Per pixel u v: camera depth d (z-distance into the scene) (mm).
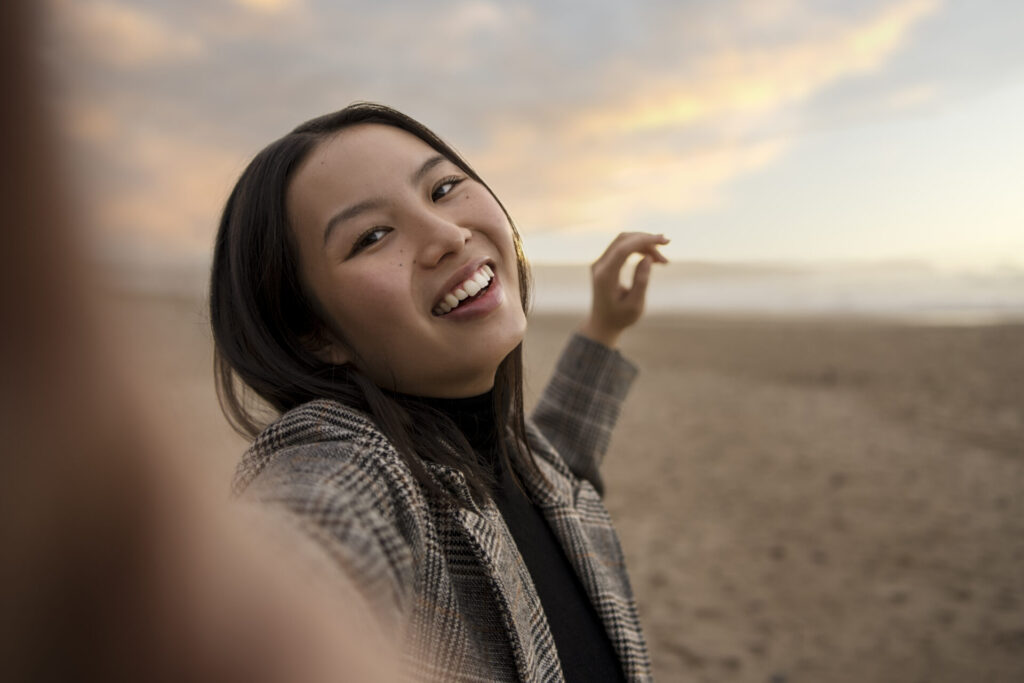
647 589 4875
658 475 7441
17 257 235
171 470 324
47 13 219
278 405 1226
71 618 287
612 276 1876
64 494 278
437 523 1041
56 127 227
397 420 1093
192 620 326
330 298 1179
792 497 6648
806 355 16375
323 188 1179
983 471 7258
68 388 268
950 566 5105
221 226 1299
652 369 15148
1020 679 3740
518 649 1016
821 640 4176
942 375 12820
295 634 366
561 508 1399
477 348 1201
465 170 1376
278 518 585
